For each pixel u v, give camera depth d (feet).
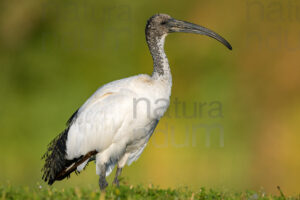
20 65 59.21
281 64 58.44
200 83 55.77
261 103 55.98
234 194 22.16
